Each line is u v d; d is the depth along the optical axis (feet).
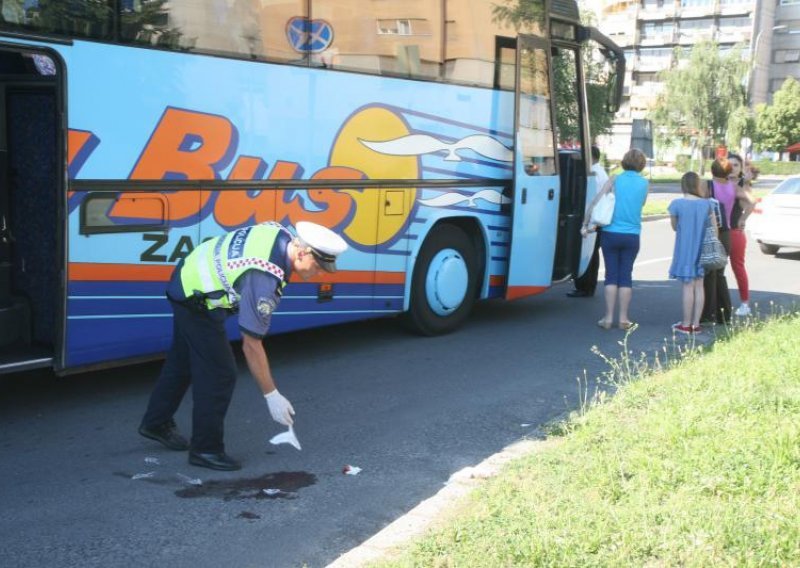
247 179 21.43
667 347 27.84
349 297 25.04
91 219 18.43
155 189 19.45
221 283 14.94
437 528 12.91
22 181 19.86
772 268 50.29
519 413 20.61
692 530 12.14
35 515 14.28
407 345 27.71
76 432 18.62
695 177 29.48
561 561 11.39
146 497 15.12
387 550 12.62
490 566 11.33
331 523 14.16
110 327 19.21
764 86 334.85
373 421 19.83
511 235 29.86
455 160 27.66
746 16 326.85
